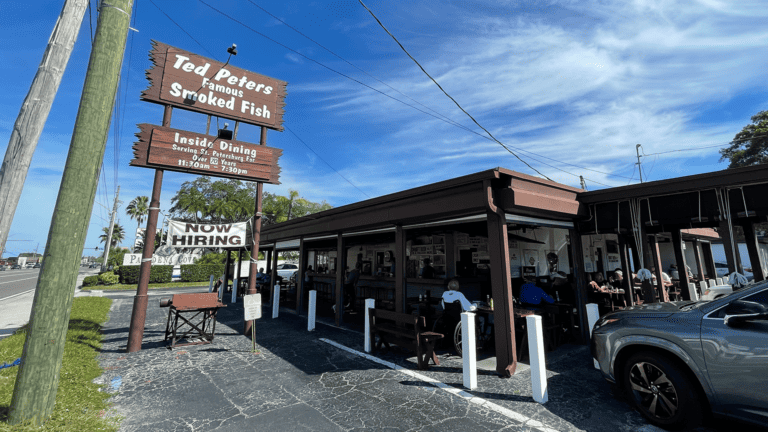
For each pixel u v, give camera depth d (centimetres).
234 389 468
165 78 741
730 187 537
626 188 634
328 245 1388
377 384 484
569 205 647
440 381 496
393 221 741
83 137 381
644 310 405
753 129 2619
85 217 385
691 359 335
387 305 1183
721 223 546
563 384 476
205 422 375
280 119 897
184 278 2891
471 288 891
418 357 550
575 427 357
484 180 534
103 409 403
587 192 679
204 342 727
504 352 519
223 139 809
